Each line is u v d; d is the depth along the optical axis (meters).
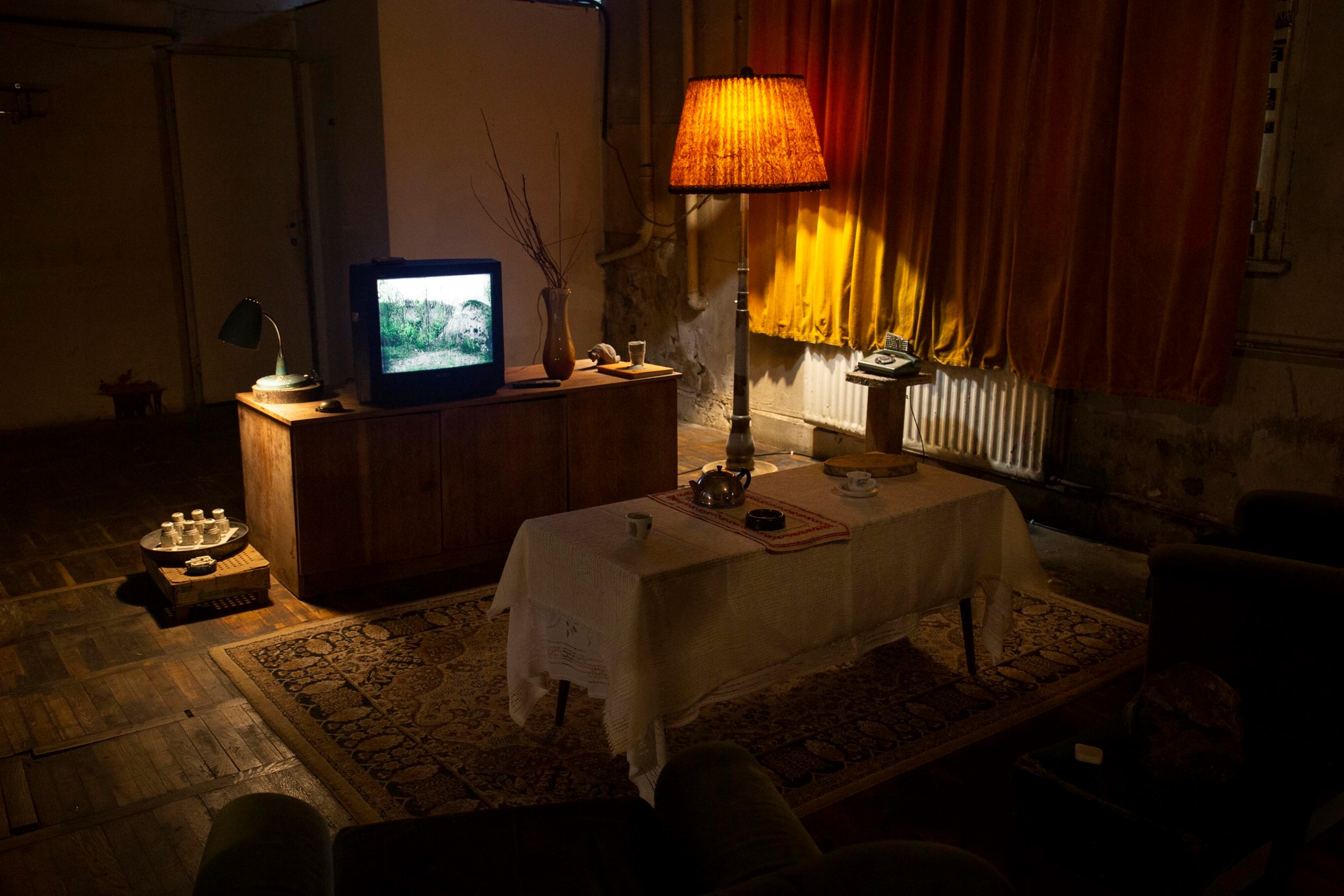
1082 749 2.22
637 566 2.53
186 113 6.68
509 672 2.93
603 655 2.65
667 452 4.86
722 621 2.63
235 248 7.00
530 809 1.91
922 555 3.09
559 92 6.85
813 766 2.81
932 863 1.35
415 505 4.16
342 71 6.51
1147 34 3.95
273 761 2.86
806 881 1.32
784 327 5.86
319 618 3.81
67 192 6.38
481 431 4.25
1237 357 4.00
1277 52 3.71
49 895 2.32
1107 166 4.18
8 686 3.30
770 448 6.22
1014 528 3.28
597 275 7.32
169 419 6.81
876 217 5.19
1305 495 3.19
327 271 7.20
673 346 6.84
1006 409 4.84
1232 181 3.79
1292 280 3.80
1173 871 1.95
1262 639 2.66
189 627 3.73
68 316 6.52
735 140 4.41
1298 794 2.09
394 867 1.73
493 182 6.69
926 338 5.04
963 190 4.75
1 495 5.26
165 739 2.97
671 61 6.43
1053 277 4.44
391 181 6.29
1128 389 4.24
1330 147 3.63
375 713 3.11
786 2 5.45
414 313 4.04
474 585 4.13
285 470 3.91
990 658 3.49
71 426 6.61
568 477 4.55
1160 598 2.82
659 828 1.87
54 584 4.13
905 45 4.88
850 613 2.93
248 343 4.09
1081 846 2.10
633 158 6.86
